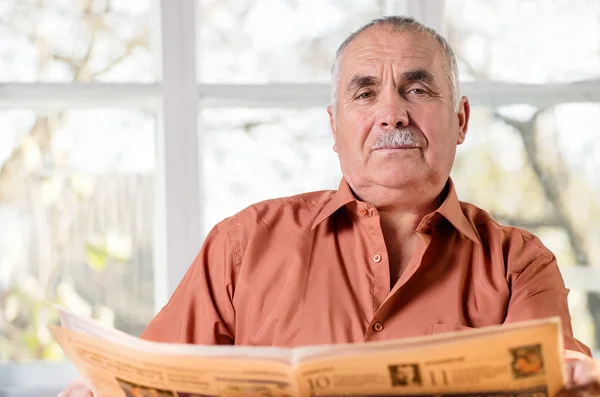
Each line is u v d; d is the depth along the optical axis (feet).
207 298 5.76
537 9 8.66
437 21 8.25
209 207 8.16
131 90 7.91
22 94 7.91
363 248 5.68
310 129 8.32
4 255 8.00
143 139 8.18
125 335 3.98
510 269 5.57
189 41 7.94
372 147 5.51
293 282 5.60
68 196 8.11
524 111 8.52
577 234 8.58
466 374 3.58
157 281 8.15
